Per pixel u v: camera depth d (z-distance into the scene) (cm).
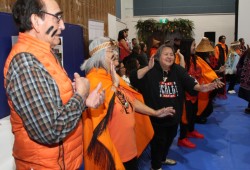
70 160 126
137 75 288
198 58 403
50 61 119
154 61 294
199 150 381
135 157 213
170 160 338
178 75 294
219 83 291
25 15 115
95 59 196
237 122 507
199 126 488
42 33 118
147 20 1230
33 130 108
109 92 190
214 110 597
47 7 117
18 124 117
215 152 373
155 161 304
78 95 117
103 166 177
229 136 434
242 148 384
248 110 570
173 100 287
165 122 287
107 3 502
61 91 119
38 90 107
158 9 1259
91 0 405
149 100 288
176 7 1249
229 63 754
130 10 1275
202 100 438
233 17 1219
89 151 178
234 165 334
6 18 177
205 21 1240
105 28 488
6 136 153
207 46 446
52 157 117
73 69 315
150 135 259
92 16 410
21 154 119
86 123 179
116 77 205
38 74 109
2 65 173
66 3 311
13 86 107
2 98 175
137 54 525
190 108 379
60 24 123
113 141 197
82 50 349
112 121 195
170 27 1209
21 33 119
